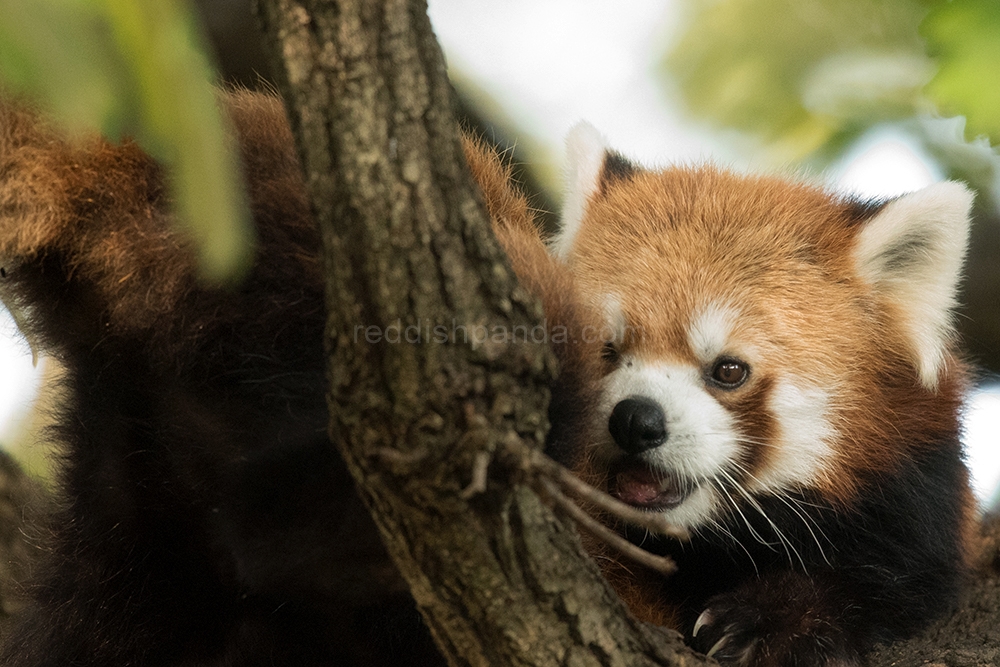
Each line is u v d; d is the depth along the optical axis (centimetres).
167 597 395
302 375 391
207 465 393
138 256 391
